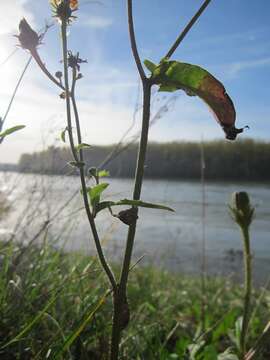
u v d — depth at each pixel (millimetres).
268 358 260
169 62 184
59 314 281
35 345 245
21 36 198
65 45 191
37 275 309
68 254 450
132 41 188
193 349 291
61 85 198
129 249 186
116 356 189
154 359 264
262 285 707
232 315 331
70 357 233
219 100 186
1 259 339
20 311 263
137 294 401
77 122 192
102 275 353
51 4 194
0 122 247
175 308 437
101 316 287
